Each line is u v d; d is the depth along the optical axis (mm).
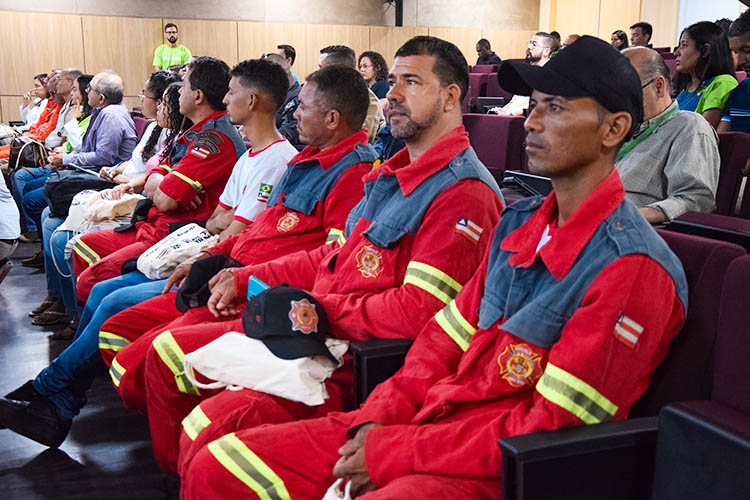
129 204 3391
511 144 3143
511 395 1267
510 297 1292
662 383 1250
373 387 1536
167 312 2236
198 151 2850
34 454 2320
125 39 11055
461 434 1216
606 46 1221
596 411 1125
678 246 1288
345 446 1320
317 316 1670
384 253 1696
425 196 1653
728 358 1094
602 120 1213
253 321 1676
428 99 1703
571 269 1215
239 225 2479
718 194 2264
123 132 4688
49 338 3424
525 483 1032
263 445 1409
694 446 1007
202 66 2916
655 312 1142
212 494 1401
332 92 2160
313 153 2281
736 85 3273
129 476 2180
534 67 1245
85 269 3029
